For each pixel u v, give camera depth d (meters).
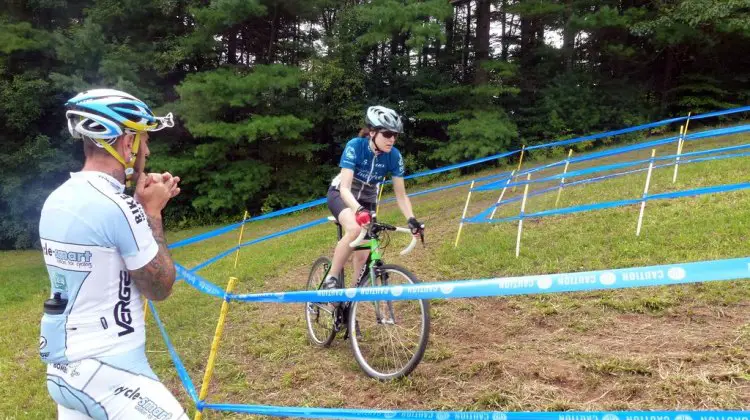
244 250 8.80
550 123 14.80
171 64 14.35
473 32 17.91
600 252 5.15
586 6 14.98
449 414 2.07
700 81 15.27
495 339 3.71
